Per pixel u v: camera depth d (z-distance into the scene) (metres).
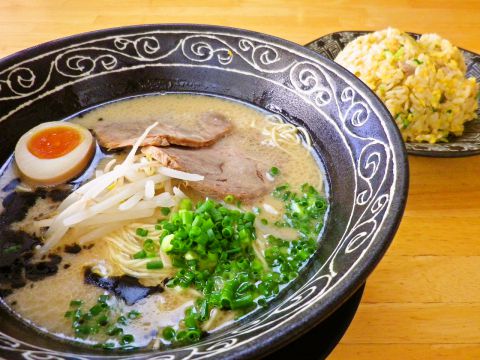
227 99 0.33
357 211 0.23
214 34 0.32
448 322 0.24
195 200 0.27
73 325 0.21
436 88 0.34
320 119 0.29
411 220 0.28
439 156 0.30
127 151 0.30
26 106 0.30
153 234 0.25
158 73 0.33
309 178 0.28
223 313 0.22
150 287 0.23
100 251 0.25
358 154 0.26
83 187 0.26
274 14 0.47
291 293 0.22
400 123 0.34
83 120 0.32
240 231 0.24
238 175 0.28
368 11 0.48
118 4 0.48
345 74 0.28
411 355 0.22
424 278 0.25
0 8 0.47
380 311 0.24
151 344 0.21
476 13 0.48
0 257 0.24
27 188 0.28
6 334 0.20
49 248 0.24
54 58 0.30
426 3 0.50
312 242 0.24
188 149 0.30
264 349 0.16
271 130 0.31
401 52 0.35
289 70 0.31
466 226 0.28
